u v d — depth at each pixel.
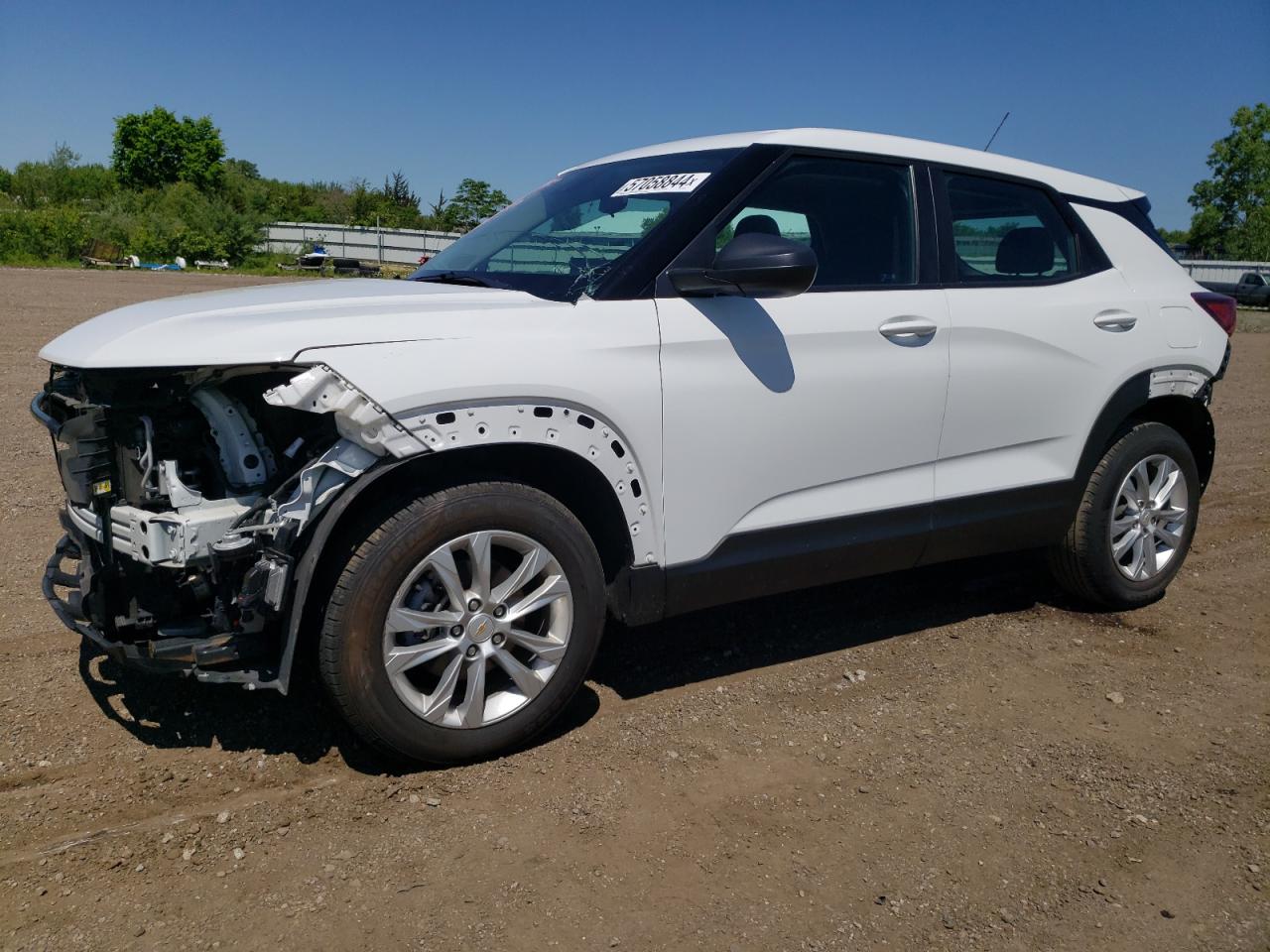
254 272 42.81
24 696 3.42
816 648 4.12
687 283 3.22
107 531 2.84
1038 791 3.05
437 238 48.38
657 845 2.70
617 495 3.16
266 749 3.14
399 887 2.49
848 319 3.57
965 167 4.08
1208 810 2.97
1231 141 58.53
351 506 2.88
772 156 3.59
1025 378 4.04
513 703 3.07
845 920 2.42
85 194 66.00
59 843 2.62
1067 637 4.33
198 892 2.45
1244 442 9.05
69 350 2.90
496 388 2.85
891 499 3.76
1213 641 4.32
